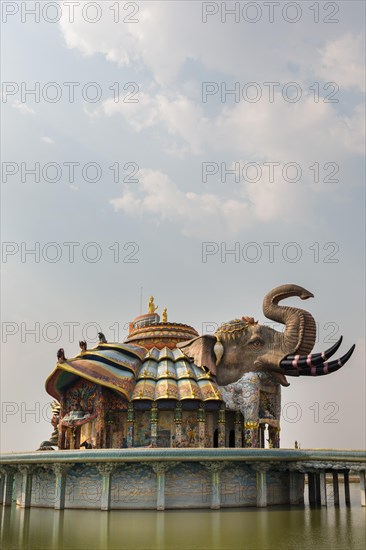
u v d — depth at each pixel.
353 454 32.56
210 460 32.19
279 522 26.66
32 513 31.33
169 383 38.72
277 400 41.19
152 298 51.41
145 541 21.83
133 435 37.81
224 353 41.16
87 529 24.95
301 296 42.59
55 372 38.38
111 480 32.44
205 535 23.05
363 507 32.19
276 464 33.88
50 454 33.38
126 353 41.19
